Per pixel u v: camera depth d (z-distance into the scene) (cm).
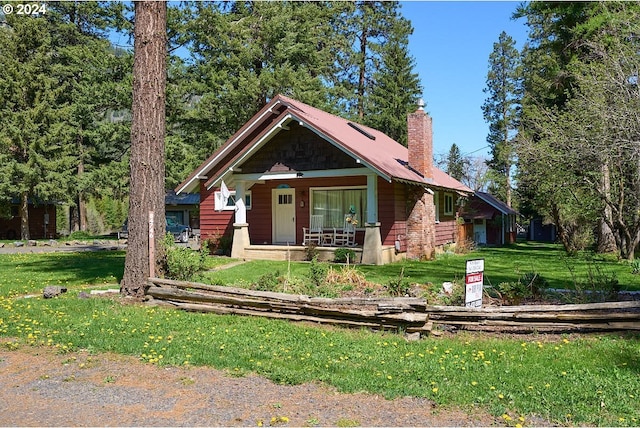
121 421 444
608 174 1822
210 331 766
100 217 4969
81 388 528
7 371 586
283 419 441
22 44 3256
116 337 723
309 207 2039
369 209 1703
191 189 2164
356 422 437
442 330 767
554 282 1256
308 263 1709
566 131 1722
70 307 938
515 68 4750
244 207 1936
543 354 644
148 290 988
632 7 1803
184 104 3372
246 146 1872
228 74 3262
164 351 650
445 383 532
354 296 973
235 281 1188
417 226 1939
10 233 3841
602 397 491
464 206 3080
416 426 430
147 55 1069
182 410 467
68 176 3291
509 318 751
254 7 3306
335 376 550
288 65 3222
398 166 1873
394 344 692
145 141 1063
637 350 644
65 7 3584
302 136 1817
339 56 4234
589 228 2506
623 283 1234
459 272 1490
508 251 2647
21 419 451
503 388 516
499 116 4991
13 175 3119
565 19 2305
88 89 3206
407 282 1091
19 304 966
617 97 1427
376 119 4353
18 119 3127
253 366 589
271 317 852
